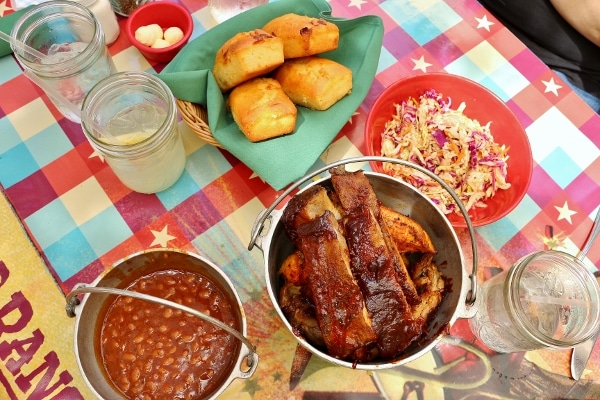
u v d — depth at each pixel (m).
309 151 0.43
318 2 0.50
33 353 0.39
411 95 0.50
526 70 0.53
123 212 0.45
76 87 0.44
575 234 0.46
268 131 0.42
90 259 0.43
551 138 0.50
